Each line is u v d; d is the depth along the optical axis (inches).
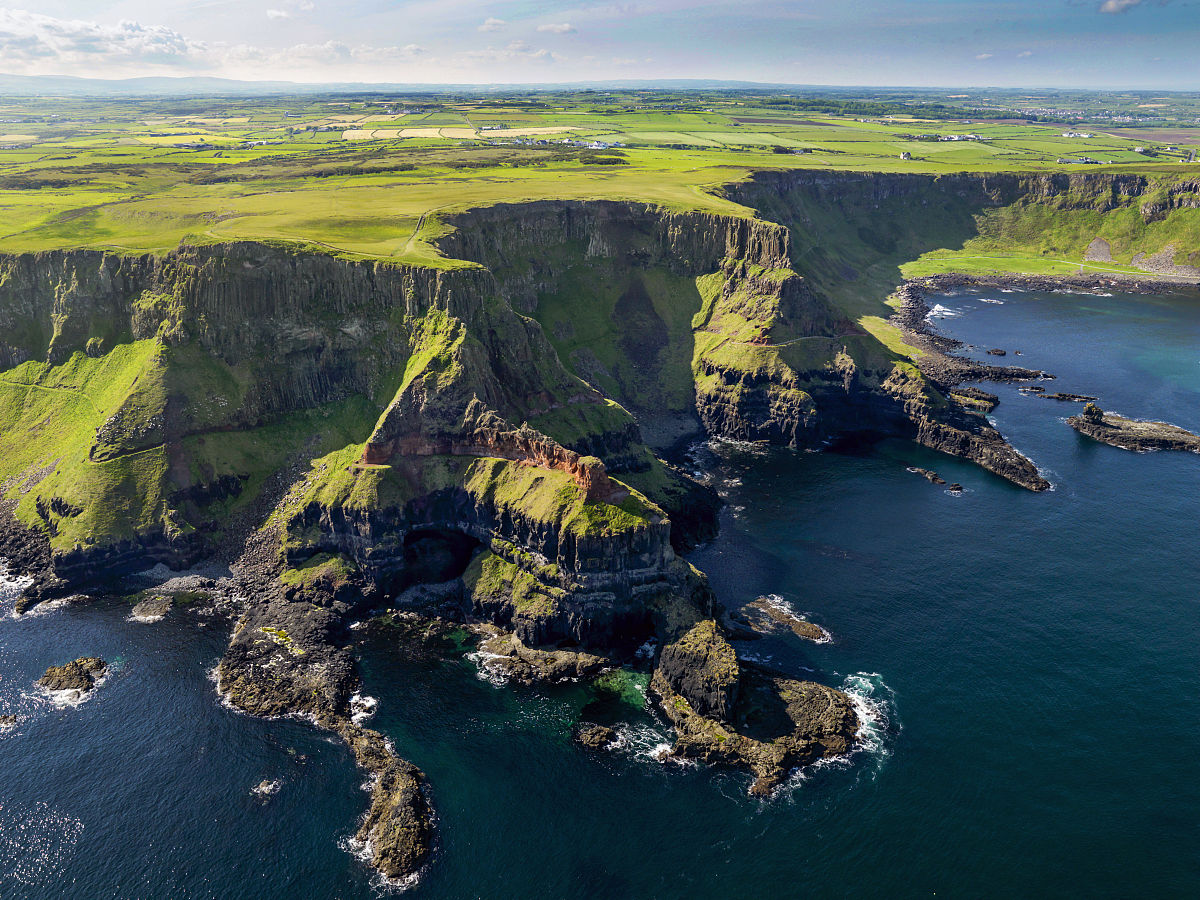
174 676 4052.7
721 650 3951.8
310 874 3026.6
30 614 4527.6
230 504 5182.1
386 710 3860.7
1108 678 3956.7
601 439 5605.3
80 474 5054.1
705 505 5585.6
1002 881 2962.6
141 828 3201.3
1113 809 3248.0
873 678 3993.6
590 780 3454.7
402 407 4982.8
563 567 4323.3
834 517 5565.9
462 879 3014.3
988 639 4256.9
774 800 3329.2
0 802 3309.5
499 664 4188.0
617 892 2955.2
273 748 3609.7
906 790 3358.8
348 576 4694.9
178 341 5541.3
